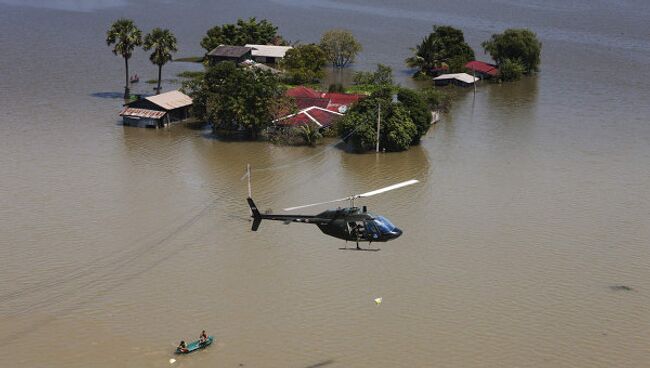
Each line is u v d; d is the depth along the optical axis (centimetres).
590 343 5719
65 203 8038
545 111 12875
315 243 7225
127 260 6806
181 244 7150
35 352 5431
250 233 7412
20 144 10000
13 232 7275
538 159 10112
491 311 6122
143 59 16038
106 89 13262
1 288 6253
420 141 10906
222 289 6356
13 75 13938
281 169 9450
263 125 10650
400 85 14462
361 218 4841
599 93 14338
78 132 10694
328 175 9275
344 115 10856
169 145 10331
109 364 5328
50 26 19650
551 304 6247
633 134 11438
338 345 5631
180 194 8431
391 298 6281
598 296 6388
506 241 7406
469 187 8931
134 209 7950
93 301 6106
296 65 14812
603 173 9556
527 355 5559
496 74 15400
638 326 5953
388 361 5450
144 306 6066
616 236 7594
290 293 6319
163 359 5403
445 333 5809
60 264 6694
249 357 5456
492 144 10806
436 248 7200
